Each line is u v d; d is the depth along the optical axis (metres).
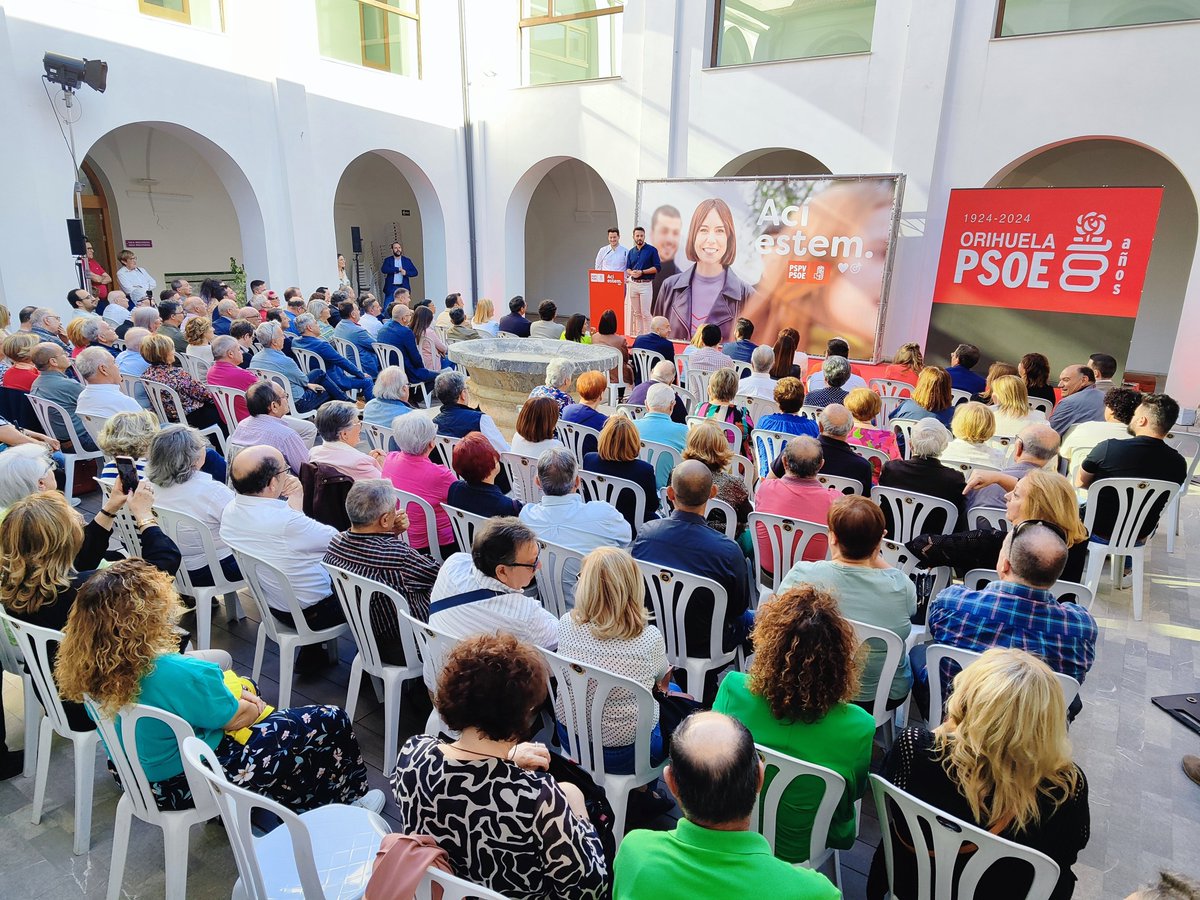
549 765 1.53
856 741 1.58
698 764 1.13
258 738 1.79
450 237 11.45
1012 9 7.23
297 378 5.55
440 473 3.09
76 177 7.33
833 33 8.15
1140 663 3.16
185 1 8.05
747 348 6.54
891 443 3.91
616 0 9.68
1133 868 2.08
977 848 1.34
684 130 9.27
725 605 2.32
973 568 2.58
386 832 1.60
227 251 12.00
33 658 1.91
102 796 2.22
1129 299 6.73
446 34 10.88
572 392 5.71
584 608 1.85
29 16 6.82
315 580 2.50
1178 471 3.38
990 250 7.26
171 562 2.42
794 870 1.12
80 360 4.09
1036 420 4.31
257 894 1.40
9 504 2.45
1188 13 6.53
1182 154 6.68
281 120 9.05
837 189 8.07
